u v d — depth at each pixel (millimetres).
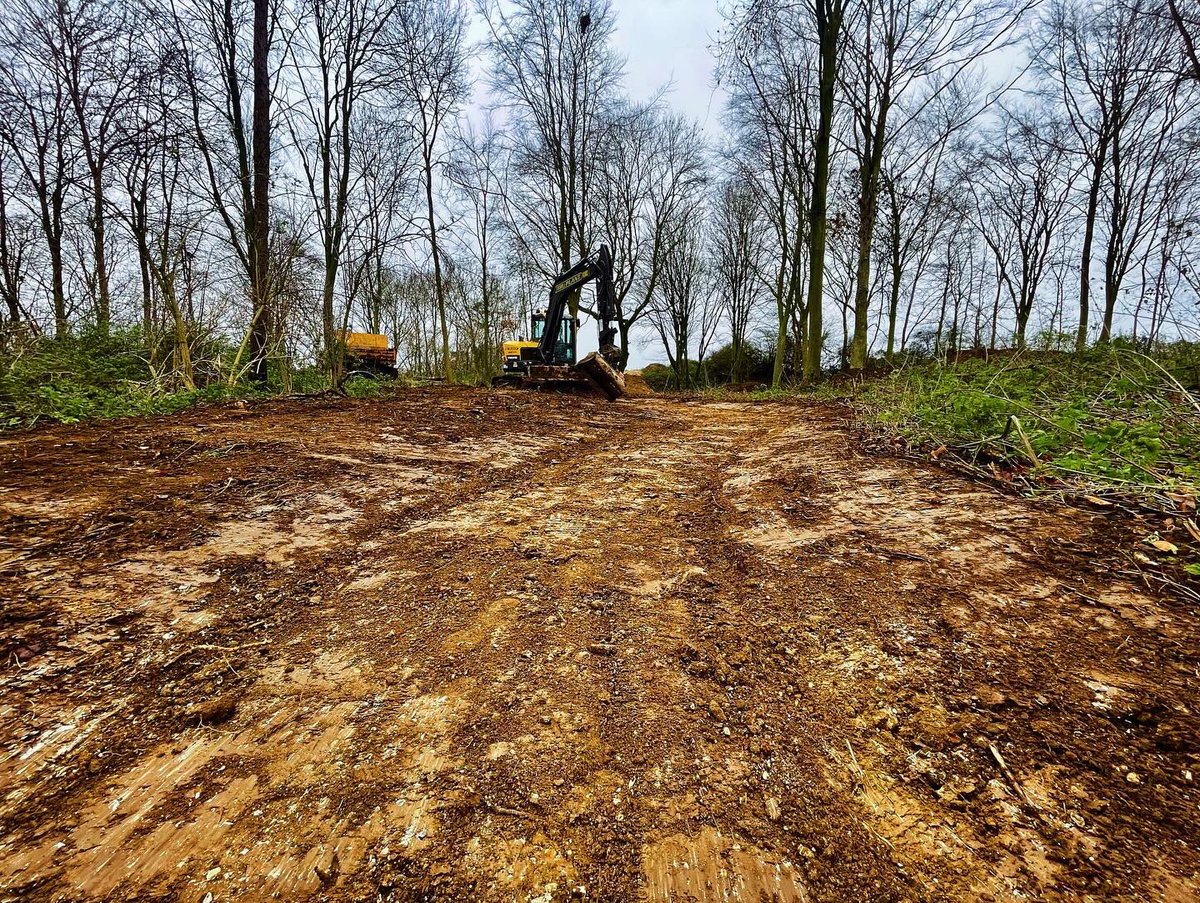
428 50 10648
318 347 8617
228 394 6648
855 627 1710
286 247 8281
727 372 31516
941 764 1190
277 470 3445
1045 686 1328
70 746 1319
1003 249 19953
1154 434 2477
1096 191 15008
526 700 1517
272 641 1815
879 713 1356
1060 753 1157
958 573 1901
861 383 9703
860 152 13234
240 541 2473
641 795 1195
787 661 1617
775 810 1146
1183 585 1628
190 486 3004
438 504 3289
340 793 1211
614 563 2430
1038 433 2902
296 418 5238
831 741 1303
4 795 1178
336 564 2406
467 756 1315
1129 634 1464
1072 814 1038
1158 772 1088
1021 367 4785
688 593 2121
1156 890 895
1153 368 3893
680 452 5031
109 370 6680
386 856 1060
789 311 17422
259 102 8062
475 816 1148
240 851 1072
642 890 997
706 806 1163
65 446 3516
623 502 3381
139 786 1225
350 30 8547
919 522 2391
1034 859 974
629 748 1332
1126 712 1222
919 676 1445
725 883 1003
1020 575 1820
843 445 4113
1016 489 2562
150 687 1548
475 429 5688
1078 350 5344
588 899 981
